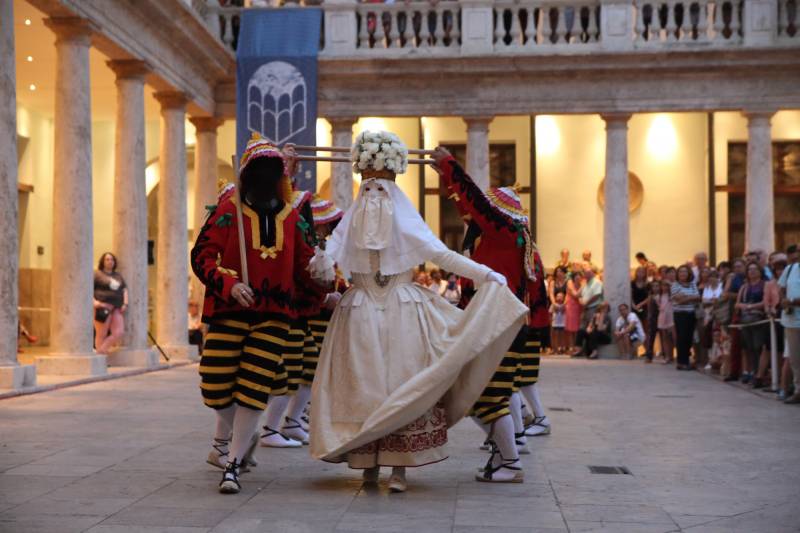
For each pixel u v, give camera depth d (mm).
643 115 23188
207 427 7852
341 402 5277
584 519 4570
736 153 22812
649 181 23141
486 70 18812
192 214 23281
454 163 6301
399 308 5340
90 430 7641
